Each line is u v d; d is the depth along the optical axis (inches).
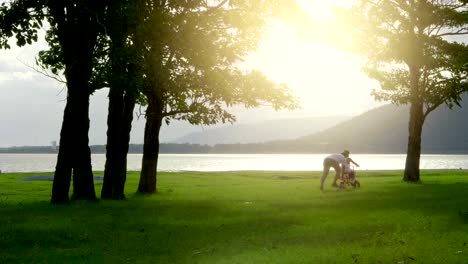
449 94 1291.8
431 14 1293.1
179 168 5374.0
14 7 778.2
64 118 841.5
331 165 1082.7
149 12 842.8
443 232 459.2
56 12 814.5
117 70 778.8
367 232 475.8
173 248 421.1
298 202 792.3
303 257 366.0
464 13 1293.1
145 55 831.7
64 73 845.2
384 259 353.1
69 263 367.9
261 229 515.2
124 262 371.9
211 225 552.4
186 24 903.1
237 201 840.9
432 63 1296.8
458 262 338.6
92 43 848.9
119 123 941.2
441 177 1611.7
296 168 5196.9
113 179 927.0
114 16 775.1
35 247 429.4
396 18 1302.9
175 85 893.2
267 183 1403.8
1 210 701.3
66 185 823.1
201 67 927.7
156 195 1001.5
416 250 379.6
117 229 527.2
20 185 1317.7
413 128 1359.5
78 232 504.7
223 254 392.5
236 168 5280.5
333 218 583.2
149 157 1069.8
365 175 1924.2
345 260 353.1
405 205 698.2
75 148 856.3
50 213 665.6
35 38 810.2
